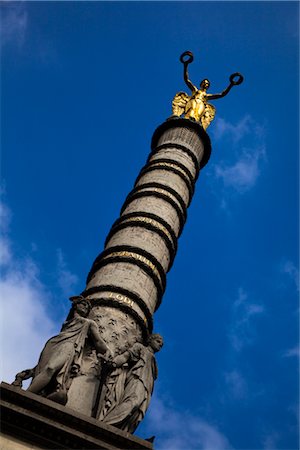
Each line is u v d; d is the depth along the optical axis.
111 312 14.88
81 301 14.27
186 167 20.83
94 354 13.40
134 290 15.77
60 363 12.45
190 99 24.91
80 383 12.73
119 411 12.36
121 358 13.57
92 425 11.31
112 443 11.34
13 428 10.98
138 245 17.14
